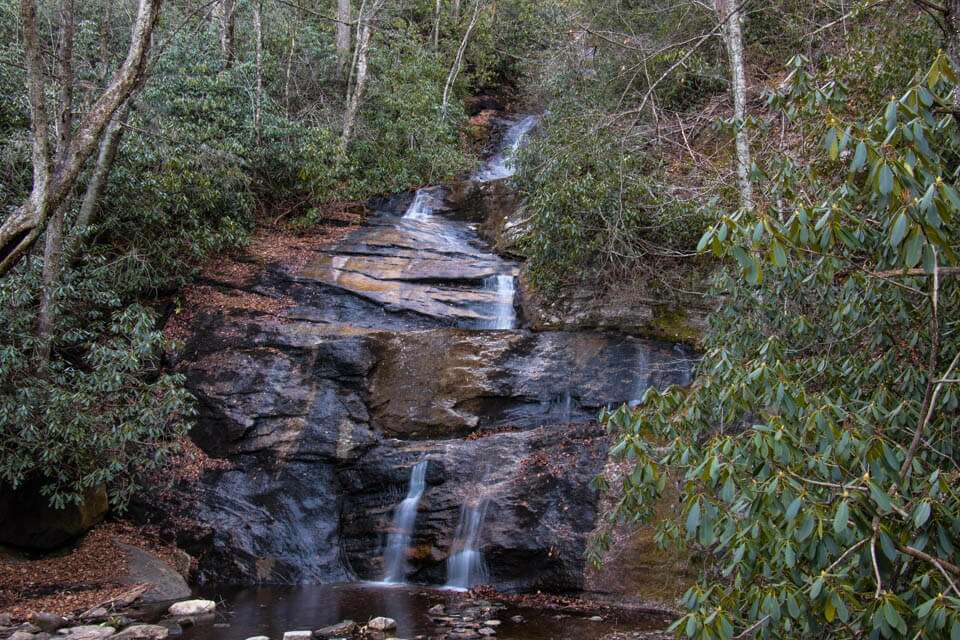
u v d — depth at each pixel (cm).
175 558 933
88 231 1041
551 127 1416
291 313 1273
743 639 370
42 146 596
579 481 929
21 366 837
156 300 1284
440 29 2564
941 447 424
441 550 940
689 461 418
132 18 1609
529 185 1377
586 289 1232
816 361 513
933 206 287
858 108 758
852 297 479
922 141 311
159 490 995
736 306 600
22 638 677
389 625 741
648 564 823
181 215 1327
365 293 1312
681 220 1099
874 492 303
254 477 1027
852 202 426
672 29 1446
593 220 1146
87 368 1093
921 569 347
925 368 475
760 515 348
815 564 334
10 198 1070
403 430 1084
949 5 441
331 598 860
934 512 331
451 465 1002
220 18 1744
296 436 1062
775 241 333
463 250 1539
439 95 2211
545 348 1157
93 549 909
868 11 882
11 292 859
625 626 738
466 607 816
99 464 903
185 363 1146
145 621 754
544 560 874
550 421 1091
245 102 1619
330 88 2052
